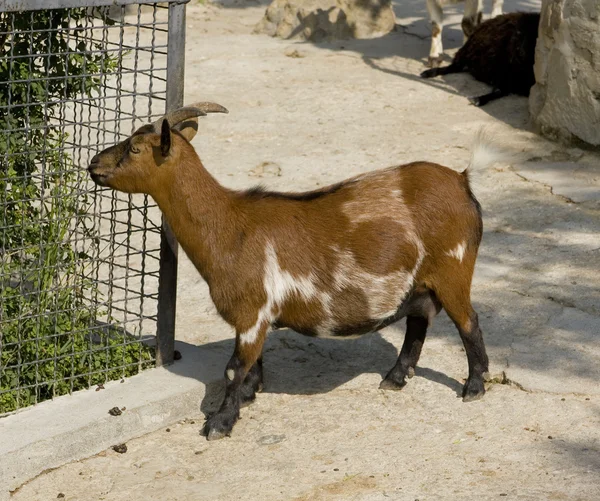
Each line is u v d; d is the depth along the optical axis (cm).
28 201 715
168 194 667
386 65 1689
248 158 1280
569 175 1212
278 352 824
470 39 1580
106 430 678
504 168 1235
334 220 683
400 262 683
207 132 1376
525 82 1490
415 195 691
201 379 744
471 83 1579
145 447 684
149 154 655
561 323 849
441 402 727
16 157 708
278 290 678
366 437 681
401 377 747
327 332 697
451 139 1338
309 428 698
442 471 629
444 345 826
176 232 678
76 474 649
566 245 1015
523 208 1114
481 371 727
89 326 739
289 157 1280
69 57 711
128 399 709
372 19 1900
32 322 718
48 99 716
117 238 1049
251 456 664
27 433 657
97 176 666
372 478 625
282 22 1883
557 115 1308
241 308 679
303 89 1558
